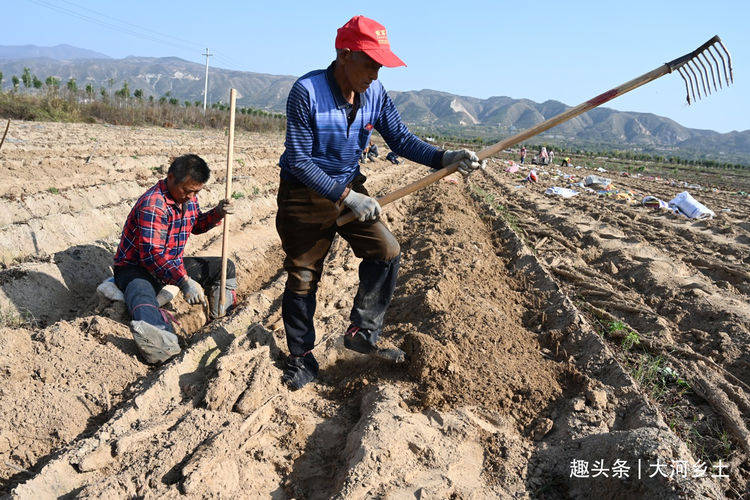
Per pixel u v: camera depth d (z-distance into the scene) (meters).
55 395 3.23
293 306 3.39
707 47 3.00
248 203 9.81
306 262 3.28
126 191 9.41
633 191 19.77
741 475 3.10
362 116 3.08
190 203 4.40
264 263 6.97
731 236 10.26
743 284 6.79
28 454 2.89
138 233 4.18
